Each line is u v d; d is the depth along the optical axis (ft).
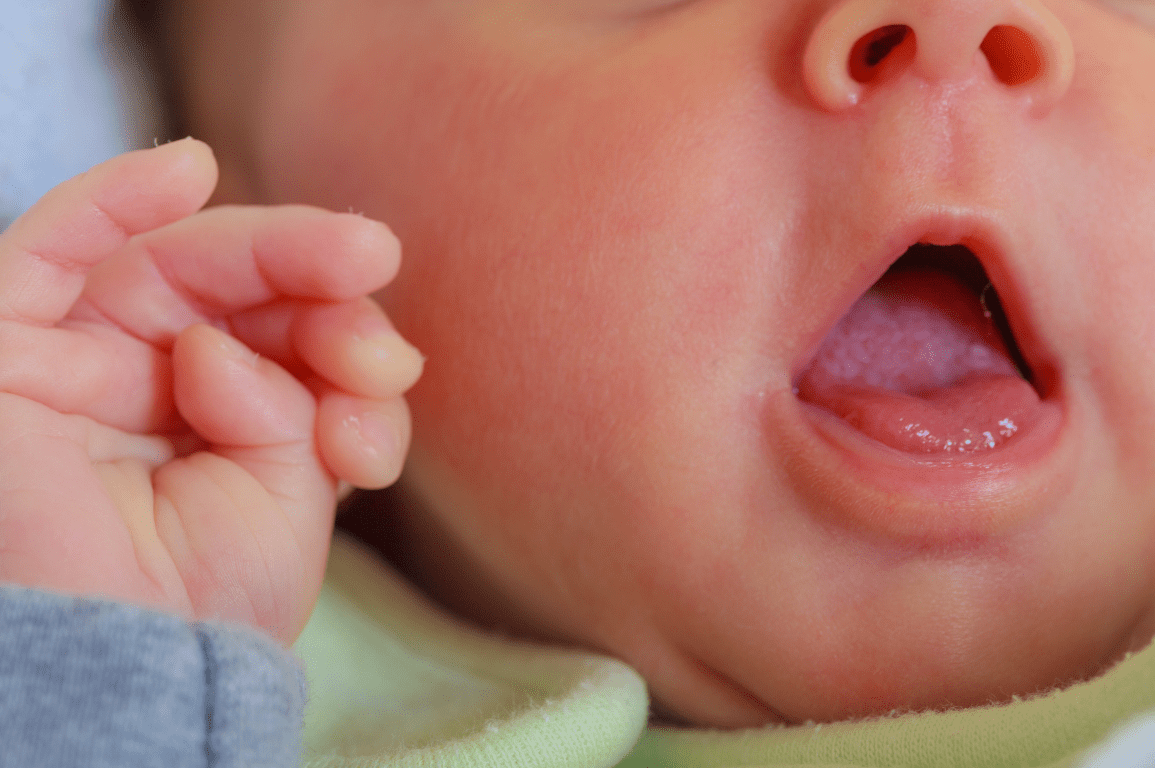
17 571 0.71
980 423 0.77
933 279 0.80
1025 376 0.79
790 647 0.78
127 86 0.94
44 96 0.92
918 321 0.79
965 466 0.76
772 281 0.77
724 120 0.78
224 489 0.75
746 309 0.77
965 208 0.75
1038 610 0.77
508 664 0.82
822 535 0.77
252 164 0.90
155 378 0.77
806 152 0.77
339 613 0.85
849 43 0.76
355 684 0.82
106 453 0.76
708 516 0.78
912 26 0.75
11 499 0.72
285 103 0.88
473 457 0.81
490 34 0.82
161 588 0.73
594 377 0.78
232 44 0.91
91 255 0.74
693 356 0.77
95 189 0.73
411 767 0.75
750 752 0.78
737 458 0.77
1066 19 0.79
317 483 0.77
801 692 0.78
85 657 0.67
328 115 0.86
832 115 0.76
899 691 0.78
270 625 0.75
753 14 0.79
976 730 0.75
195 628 0.68
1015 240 0.76
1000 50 0.76
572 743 0.76
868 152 0.76
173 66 0.94
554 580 0.81
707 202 0.77
